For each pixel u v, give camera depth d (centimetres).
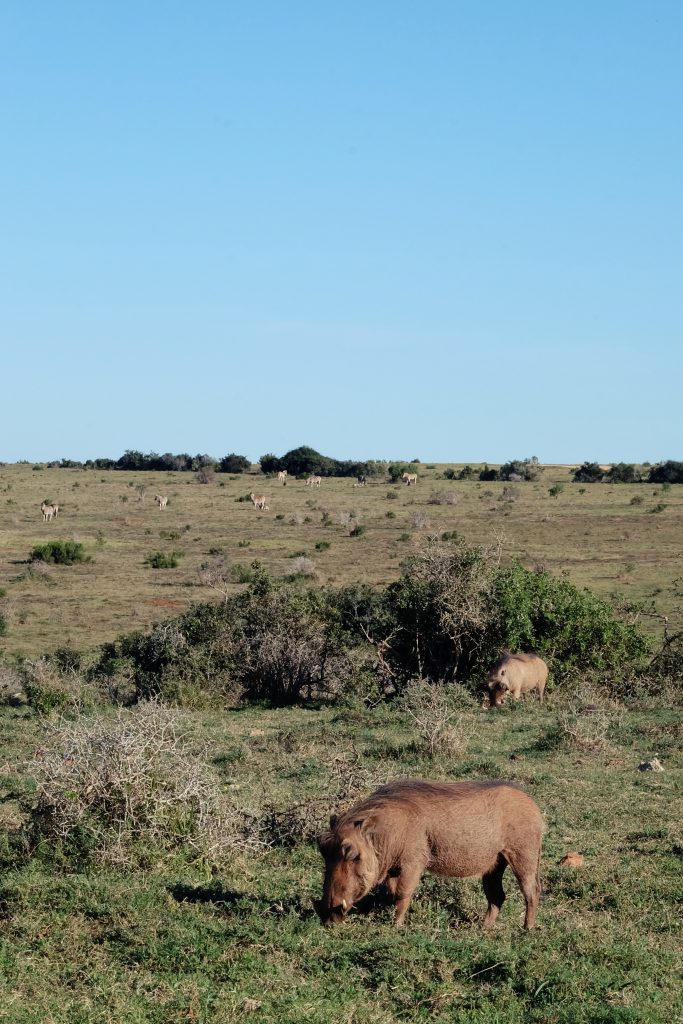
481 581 2823
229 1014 721
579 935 933
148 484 13500
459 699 2511
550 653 2803
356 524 8650
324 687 2839
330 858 848
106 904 926
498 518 8762
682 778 1688
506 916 1008
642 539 7225
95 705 2631
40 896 938
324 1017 720
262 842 1198
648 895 1095
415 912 975
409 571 2944
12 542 7769
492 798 909
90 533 8369
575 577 5447
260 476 15012
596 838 1330
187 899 972
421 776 1666
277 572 5897
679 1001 804
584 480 13262
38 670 3002
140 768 1123
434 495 10550
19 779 1612
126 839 1091
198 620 2931
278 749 1908
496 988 796
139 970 798
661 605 4428
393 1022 733
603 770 1750
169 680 2772
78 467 18038
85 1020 704
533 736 2097
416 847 880
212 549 7131
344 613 2911
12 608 4850
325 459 15525
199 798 1146
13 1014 707
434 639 2839
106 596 5347
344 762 1467
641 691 2705
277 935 855
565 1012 747
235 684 2769
